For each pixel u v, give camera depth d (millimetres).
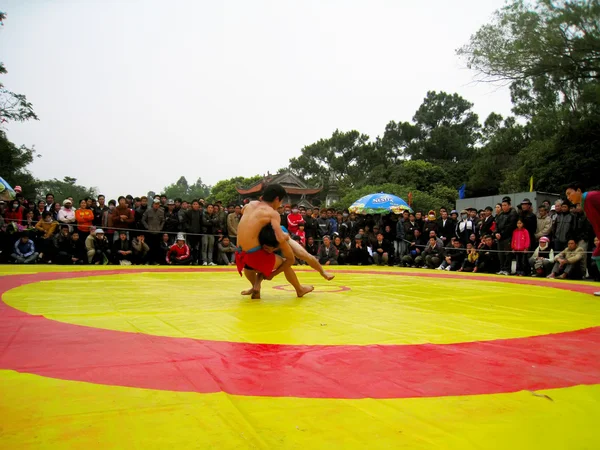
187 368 2098
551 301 4895
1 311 3535
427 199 31469
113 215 10703
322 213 13891
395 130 53406
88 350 2398
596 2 15547
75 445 1303
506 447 1345
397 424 1504
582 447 1354
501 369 2186
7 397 1679
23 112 25125
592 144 18938
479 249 10648
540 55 17031
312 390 1831
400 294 5230
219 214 11969
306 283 6574
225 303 4254
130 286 5562
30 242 10102
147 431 1407
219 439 1360
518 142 31422
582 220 8945
